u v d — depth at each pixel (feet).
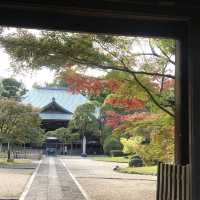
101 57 26.96
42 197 36.06
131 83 28.73
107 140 135.95
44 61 26.30
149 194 40.60
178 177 18.56
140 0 15.42
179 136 18.42
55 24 16.78
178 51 18.33
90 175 64.69
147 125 32.19
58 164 98.02
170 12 15.79
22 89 126.52
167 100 29.37
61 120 156.35
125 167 85.30
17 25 16.51
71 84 29.91
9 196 35.68
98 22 17.13
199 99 15.81
